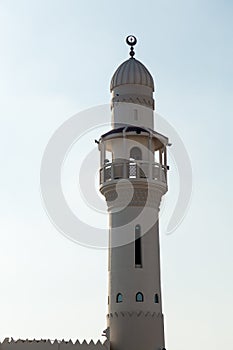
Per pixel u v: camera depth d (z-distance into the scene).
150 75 47.78
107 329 40.59
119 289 41.59
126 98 46.22
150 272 42.00
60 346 38.66
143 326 40.50
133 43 48.78
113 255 42.72
